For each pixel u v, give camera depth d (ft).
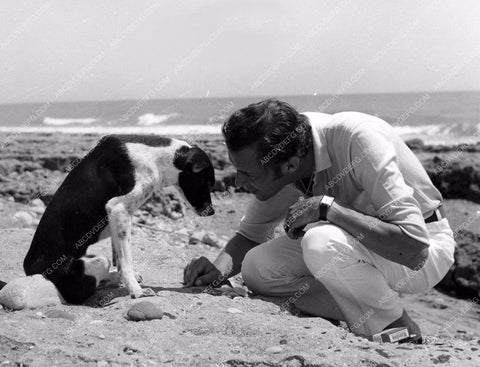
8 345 10.85
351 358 10.35
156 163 13.99
